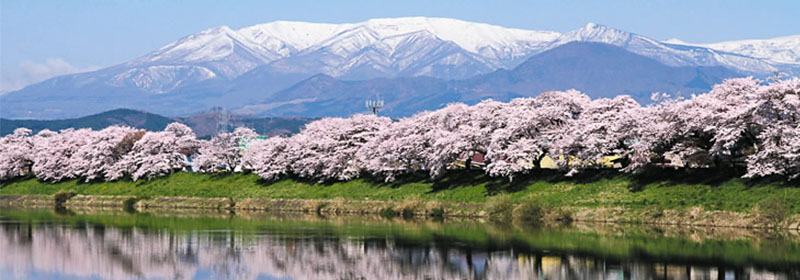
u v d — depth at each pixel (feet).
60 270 194.59
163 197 432.25
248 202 394.93
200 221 313.94
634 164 295.28
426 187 354.54
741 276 175.11
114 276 187.01
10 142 551.18
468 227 275.18
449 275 184.96
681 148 286.87
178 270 194.80
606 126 311.27
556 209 289.33
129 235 263.29
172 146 473.26
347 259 208.33
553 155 321.52
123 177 482.69
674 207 271.08
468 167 360.07
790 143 254.06
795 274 175.94
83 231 277.03
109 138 496.64
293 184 412.16
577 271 185.26
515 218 294.05
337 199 367.45
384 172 379.35
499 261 200.54
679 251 208.54
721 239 228.02
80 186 483.51
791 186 255.91
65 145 508.12
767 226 247.29
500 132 329.93
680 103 288.10
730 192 268.21
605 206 285.84
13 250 228.02
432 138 355.77
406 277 183.42
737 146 278.87
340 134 406.00
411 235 254.06
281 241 243.81
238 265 201.16
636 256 202.39
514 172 334.03
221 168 490.49
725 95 294.25
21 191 493.36
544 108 333.42
